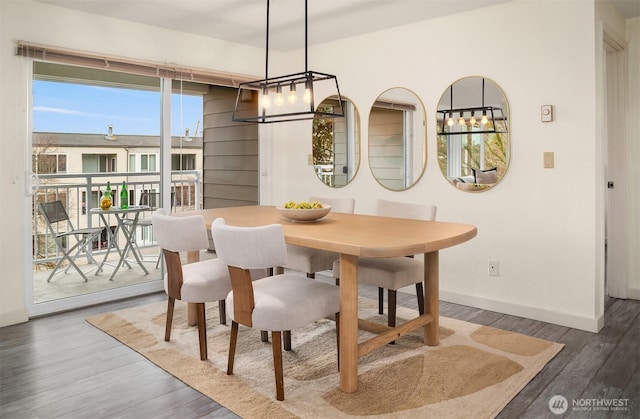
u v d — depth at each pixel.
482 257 3.71
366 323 2.83
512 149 3.49
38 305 3.47
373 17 3.86
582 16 3.12
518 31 3.42
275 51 5.11
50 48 3.41
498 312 3.61
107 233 3.92
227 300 2.45
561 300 3.32
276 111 5.19
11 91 3.28
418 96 4.04
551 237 3.34
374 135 4.41
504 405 2.16
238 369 2.55
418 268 3.06
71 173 3.69
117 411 2.12
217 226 2.30
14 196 3.31
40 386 2.36
